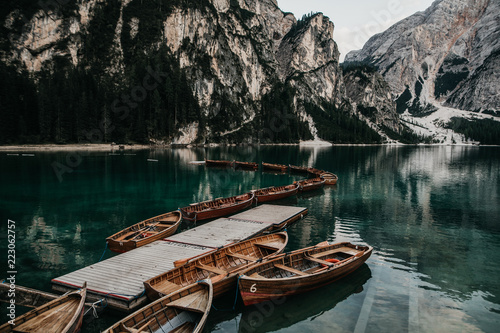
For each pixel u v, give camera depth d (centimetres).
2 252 2112
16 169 6028
